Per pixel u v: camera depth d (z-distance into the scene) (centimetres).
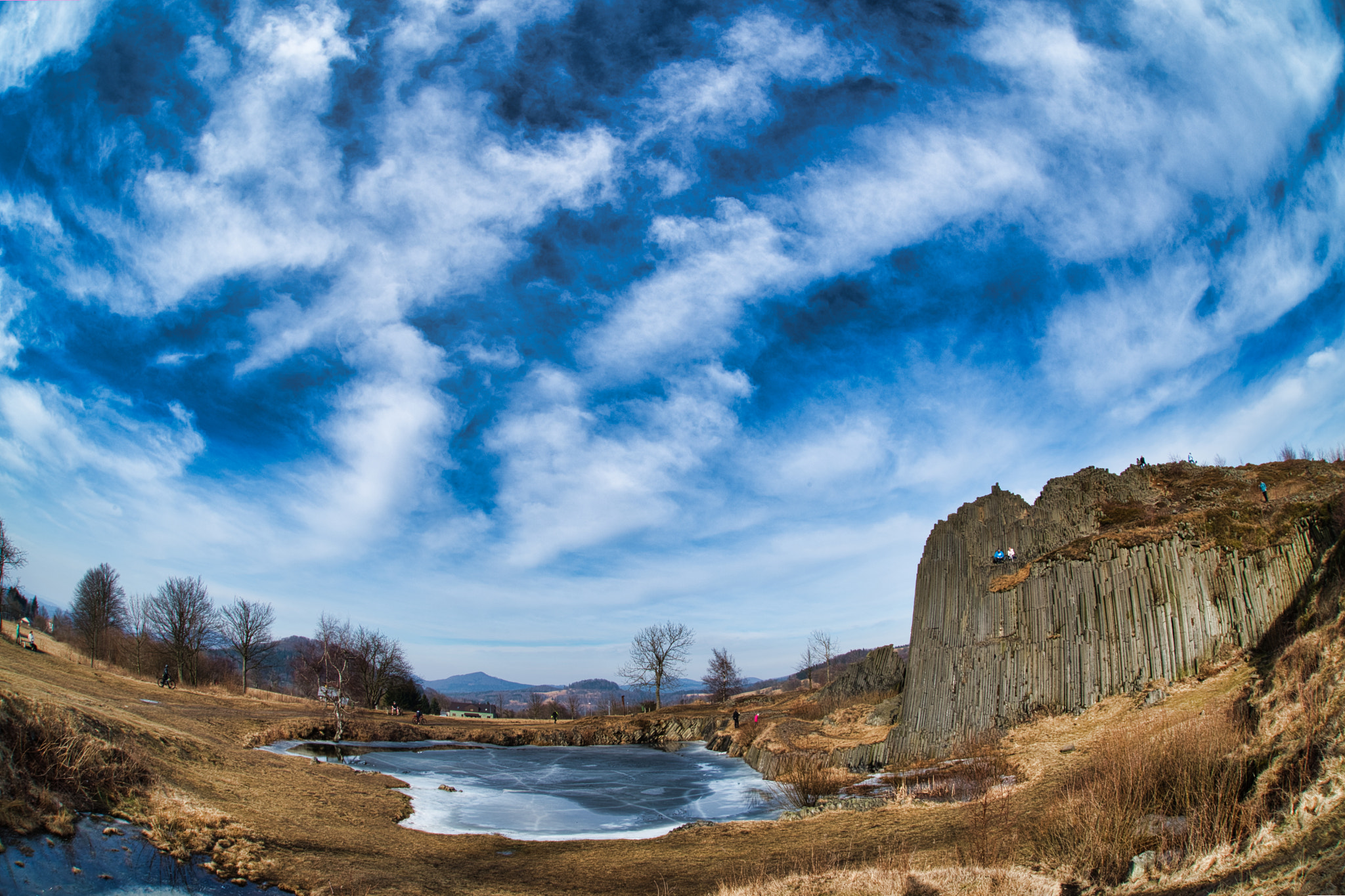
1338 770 1332
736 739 6325
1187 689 2870
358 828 2762
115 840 1975
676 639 10344
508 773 5116
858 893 1756
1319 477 3725
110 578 8500
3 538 6253
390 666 9800
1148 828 1641
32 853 1764
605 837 3023
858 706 5912
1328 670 1623
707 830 2939
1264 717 1716
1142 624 3167
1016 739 3209
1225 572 2973
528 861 2594
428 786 4153
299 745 4909
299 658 10738
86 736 2352
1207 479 4084
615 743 7431
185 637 7962
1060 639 3441
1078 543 3697
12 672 3372
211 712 5053
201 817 2302
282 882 2008
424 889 2106
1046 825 1952
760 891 1917
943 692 3997
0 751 1994
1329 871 1121
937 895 1666
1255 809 1443
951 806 2612
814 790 3512
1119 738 2411
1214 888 1294
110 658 7912
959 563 4172
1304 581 2672
